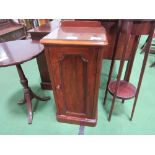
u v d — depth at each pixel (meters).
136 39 1.39
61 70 1.15
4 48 1.42
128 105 1.71
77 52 1.02
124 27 1.15
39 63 1.82
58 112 1.48
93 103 1.30
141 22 1.01
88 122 1.45
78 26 1.30
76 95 1.29
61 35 1.08
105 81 2.16
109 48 1.76
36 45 1.46
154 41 3.42
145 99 1.78
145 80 2.13
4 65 1.10
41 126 1.51
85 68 1.10
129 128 1.44
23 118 1.61
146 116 1.56
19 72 1.48
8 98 1.91
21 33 3.64
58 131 1.45
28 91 1.62
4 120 1.59
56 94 1.32
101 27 1.27
